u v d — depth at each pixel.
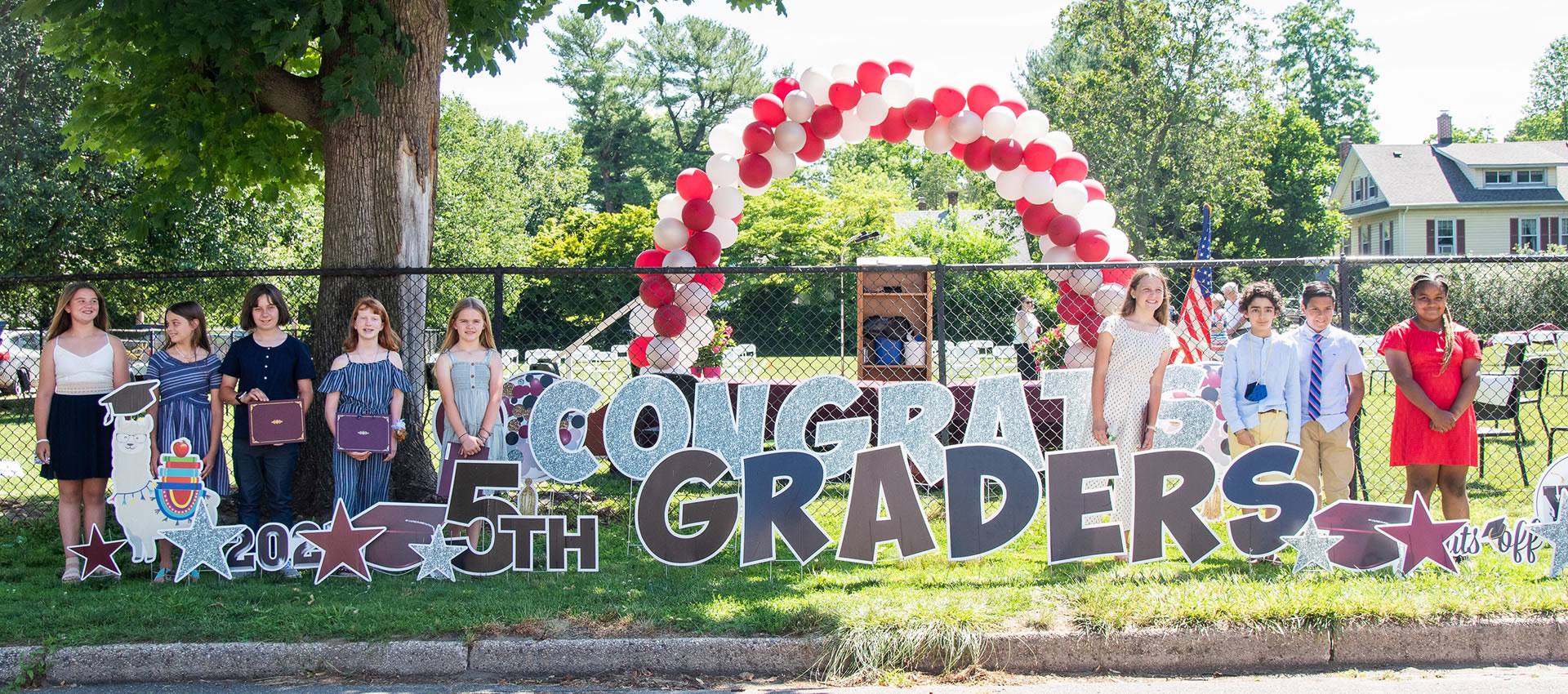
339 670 4.27
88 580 5.43
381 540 5.37
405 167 6.70
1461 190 42.09
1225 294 11.74
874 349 10.50
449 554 5.34
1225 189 33.50
